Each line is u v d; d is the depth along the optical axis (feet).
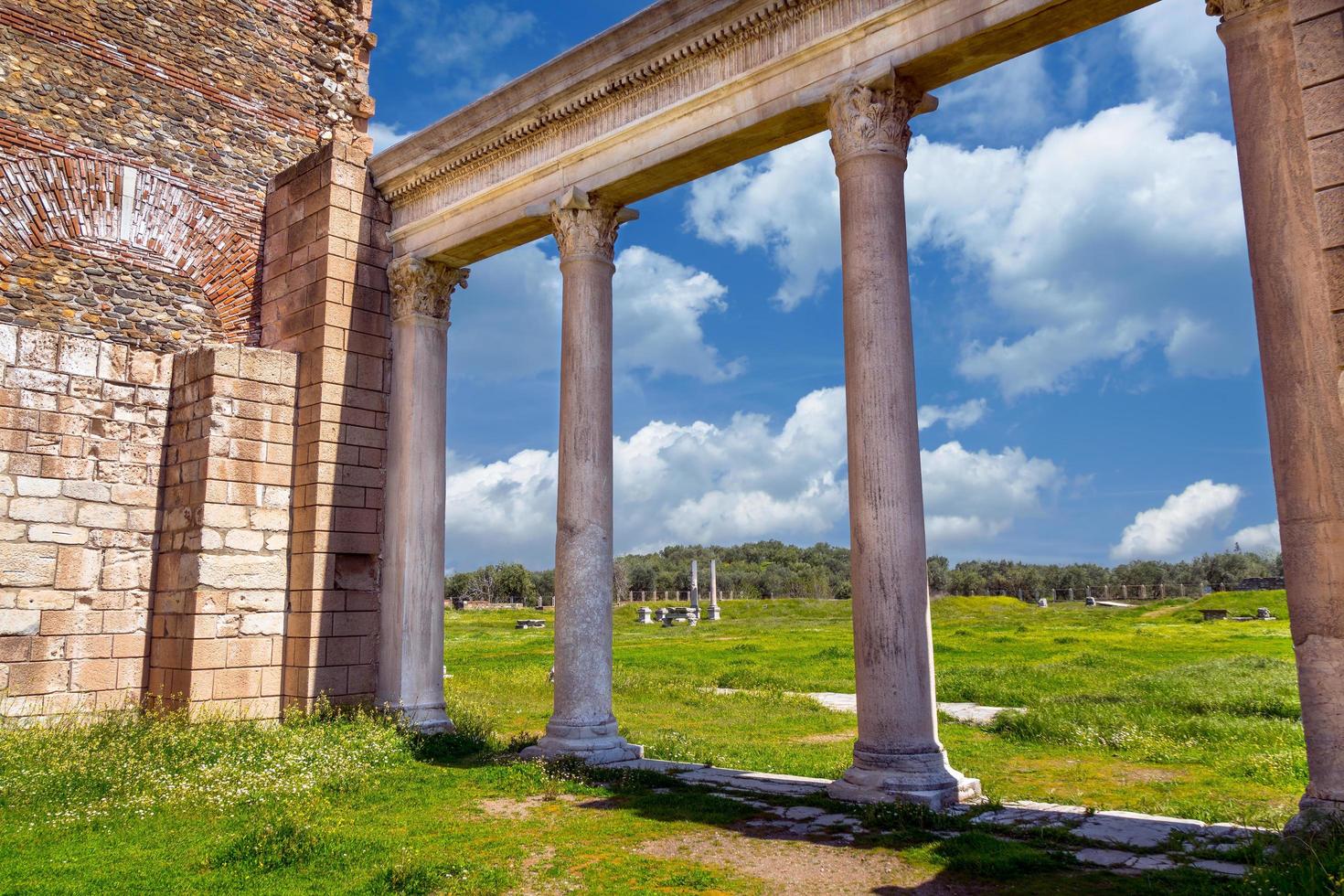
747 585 365.61
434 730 44.32
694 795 30.53
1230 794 31.58
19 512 41.93
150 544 46.16
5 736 37.09
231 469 45.09
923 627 29.55
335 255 48.39
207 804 29.86
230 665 43.73
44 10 46.88
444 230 47.78
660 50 38.11
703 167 38.93
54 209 46.24
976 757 39.04
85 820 27.71
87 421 44.62
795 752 41.88
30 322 44.86
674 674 78.38
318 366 47.19
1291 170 23.63
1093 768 36.55
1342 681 21.48
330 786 32.60
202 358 46.16
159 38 50.85
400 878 21.40
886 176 31.73
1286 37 24.13
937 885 21.04
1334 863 18.72
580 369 40.57
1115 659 78.02
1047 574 372.99
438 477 48.26
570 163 42.29
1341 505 21.79
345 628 45.70
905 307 31.22
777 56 34.91
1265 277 23.73
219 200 51.96
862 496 30.14
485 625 196.85
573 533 39.50
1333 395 22.29
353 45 60.08
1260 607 164.14
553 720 38.73
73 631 43.09
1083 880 20.88
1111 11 28.86
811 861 23.13
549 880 22.11
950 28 30.45
